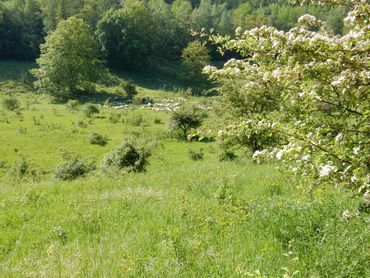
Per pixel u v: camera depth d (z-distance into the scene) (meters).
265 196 10.09
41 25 126.62
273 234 6.79
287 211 7.51
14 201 11.58
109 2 150.50
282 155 4.73
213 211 8.73
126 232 7.96
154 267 5.67
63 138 50.47
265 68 4.98
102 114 68.19
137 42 116.12
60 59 88.88
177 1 180.12
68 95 86.69
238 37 5.26
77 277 5.66
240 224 7.45
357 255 5.39
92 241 7.79
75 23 93.75
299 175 5.21
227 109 21.06
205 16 143.88
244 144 22.61
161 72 119.62
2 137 48.97
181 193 11.20
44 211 10.38
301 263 5.51
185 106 52.91
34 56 115.25
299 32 4.79
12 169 32.31
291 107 5.12
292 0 5.02
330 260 5.31
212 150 44.53
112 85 102.06
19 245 7.85
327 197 7.75
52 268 6.14
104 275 5.62
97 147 47.53
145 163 25.11
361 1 4.26
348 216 6.40
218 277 5.26
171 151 45.47
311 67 4.32
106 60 116.81
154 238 7.32
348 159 4.57
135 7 120.50
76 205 10.77
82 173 24.38
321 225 6.79
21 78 97.44
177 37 136.38
